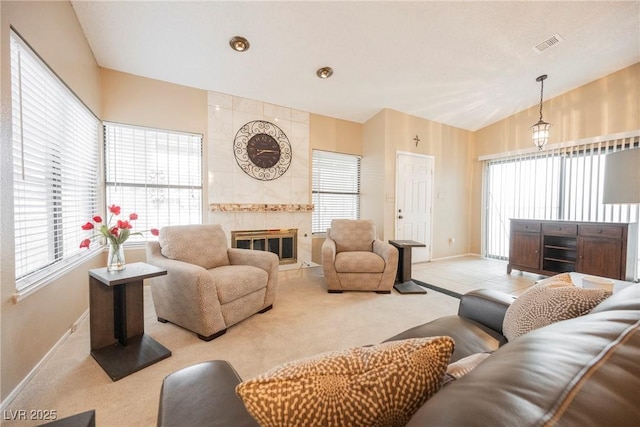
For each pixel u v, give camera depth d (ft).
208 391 2.60
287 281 11.91
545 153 14.28
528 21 8.62
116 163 9.79
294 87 11.45
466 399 1.21
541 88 12.40
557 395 1.09
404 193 14.76
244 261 8.84
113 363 5.47
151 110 10.18
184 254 7.95
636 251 10.85
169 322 7.59
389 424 1.59
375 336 6.91
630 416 1.01
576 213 13.12
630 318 1.64
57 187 6.63
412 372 1.62
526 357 1.40
